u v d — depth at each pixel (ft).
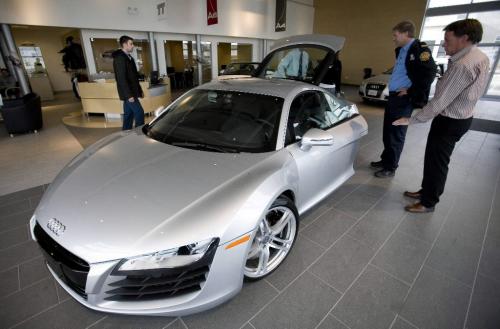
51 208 4.42
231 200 4.31
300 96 7.00
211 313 4.86
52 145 14.16
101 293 3.82
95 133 16.53
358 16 41.01
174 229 3.84
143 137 6.54
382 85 24.67
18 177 10.33
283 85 7.36
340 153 7.69
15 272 5.65
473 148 14.39
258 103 6.61
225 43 36.68
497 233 7.43
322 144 5.82
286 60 12.46
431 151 7.58
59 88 38.58
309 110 7.16
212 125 6.46
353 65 43.50
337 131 7.70
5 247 6.40
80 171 5.22
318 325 4.74
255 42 39.17
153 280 3.88
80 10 23.48
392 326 4.78
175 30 29.76
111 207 4.20
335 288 5.50
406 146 14.57
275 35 40.29
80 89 20.04
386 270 6.03
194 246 3.88
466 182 10.46
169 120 7.04
